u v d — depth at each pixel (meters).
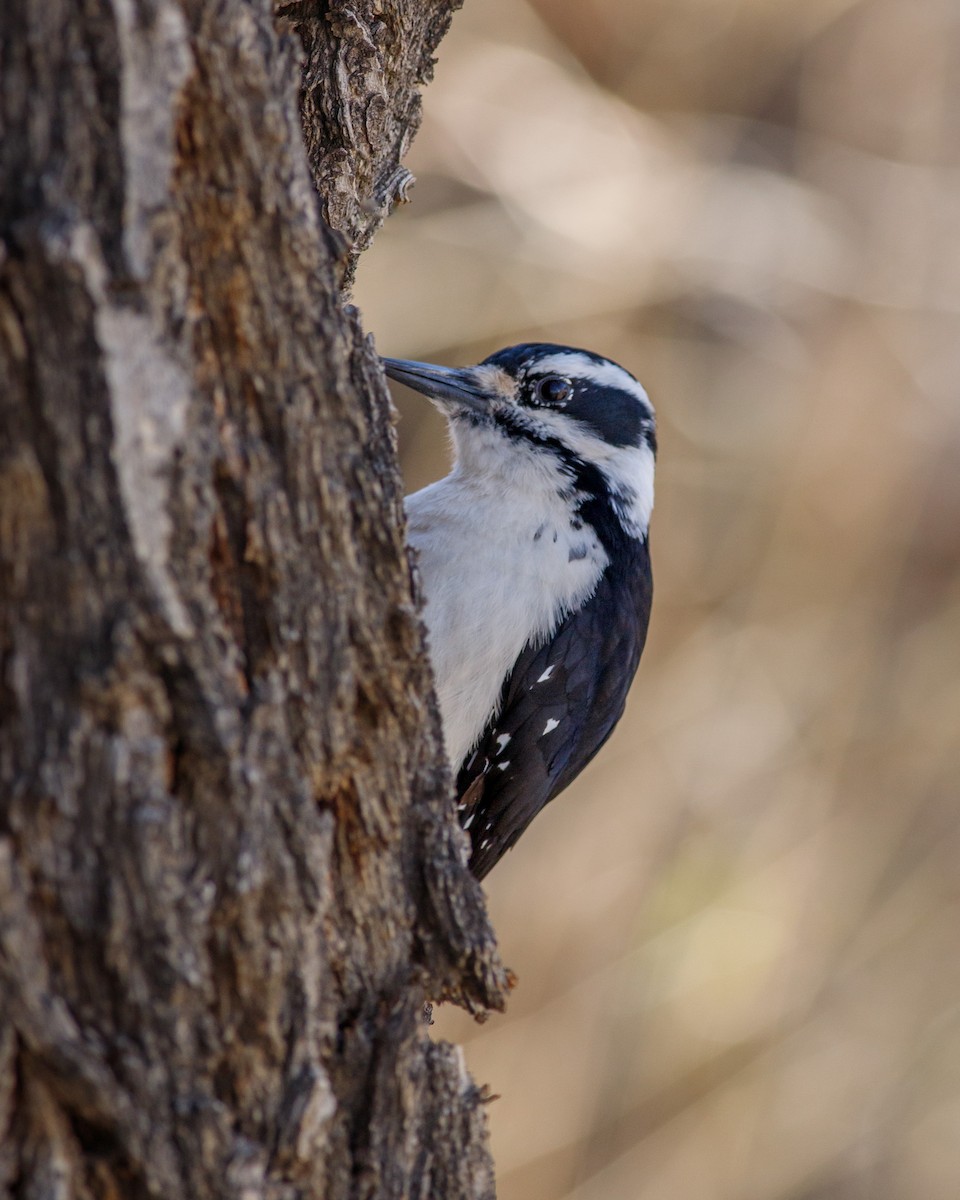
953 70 19.98
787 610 18.64
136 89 4.82
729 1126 16.56
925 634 19.05
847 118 19.78
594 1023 16.91
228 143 5.19
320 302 5.55
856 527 18.83
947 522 19.41
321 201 8.17
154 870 4.92
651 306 18.72
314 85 8.09
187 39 4.98
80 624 4.84
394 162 8.84
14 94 4.73
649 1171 16.36
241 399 5.36
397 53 8.46
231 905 5.13
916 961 17.55
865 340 19.19
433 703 6.14
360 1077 5.71
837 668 18.44
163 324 4.98
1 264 4.67
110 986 4.93
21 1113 4.83
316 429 5.55
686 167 18.84
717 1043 16.81
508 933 17.31
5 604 4.80
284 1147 5.28
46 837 4.81
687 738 18.02
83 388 4.79
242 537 5.34
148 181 4.87
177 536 5.03
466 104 18.30
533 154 18.25
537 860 17.64
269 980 5.25
